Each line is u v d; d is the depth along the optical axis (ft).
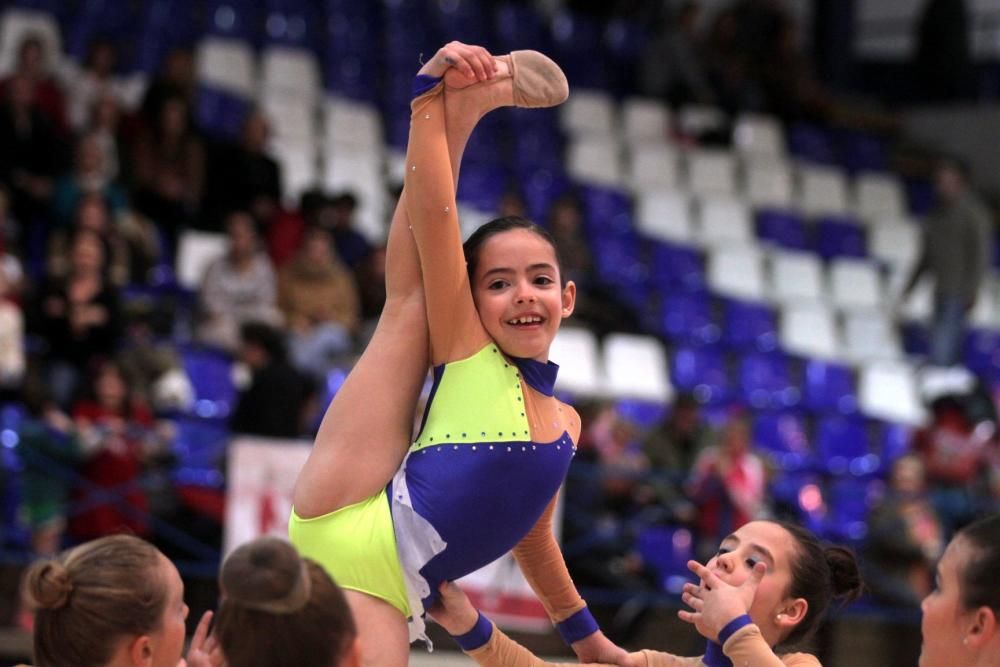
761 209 92.89
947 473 62.23
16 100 65.92
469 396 19.80
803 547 22.53
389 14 98.48
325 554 19.75
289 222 69.36
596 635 23.38
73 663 17.37
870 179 101.65
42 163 65.98
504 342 20.07
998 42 121.70
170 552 49.83
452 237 19.79
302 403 51.44
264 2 94.02
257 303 62.34
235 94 84.23
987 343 86.94
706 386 75.82
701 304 82.02
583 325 71.87
